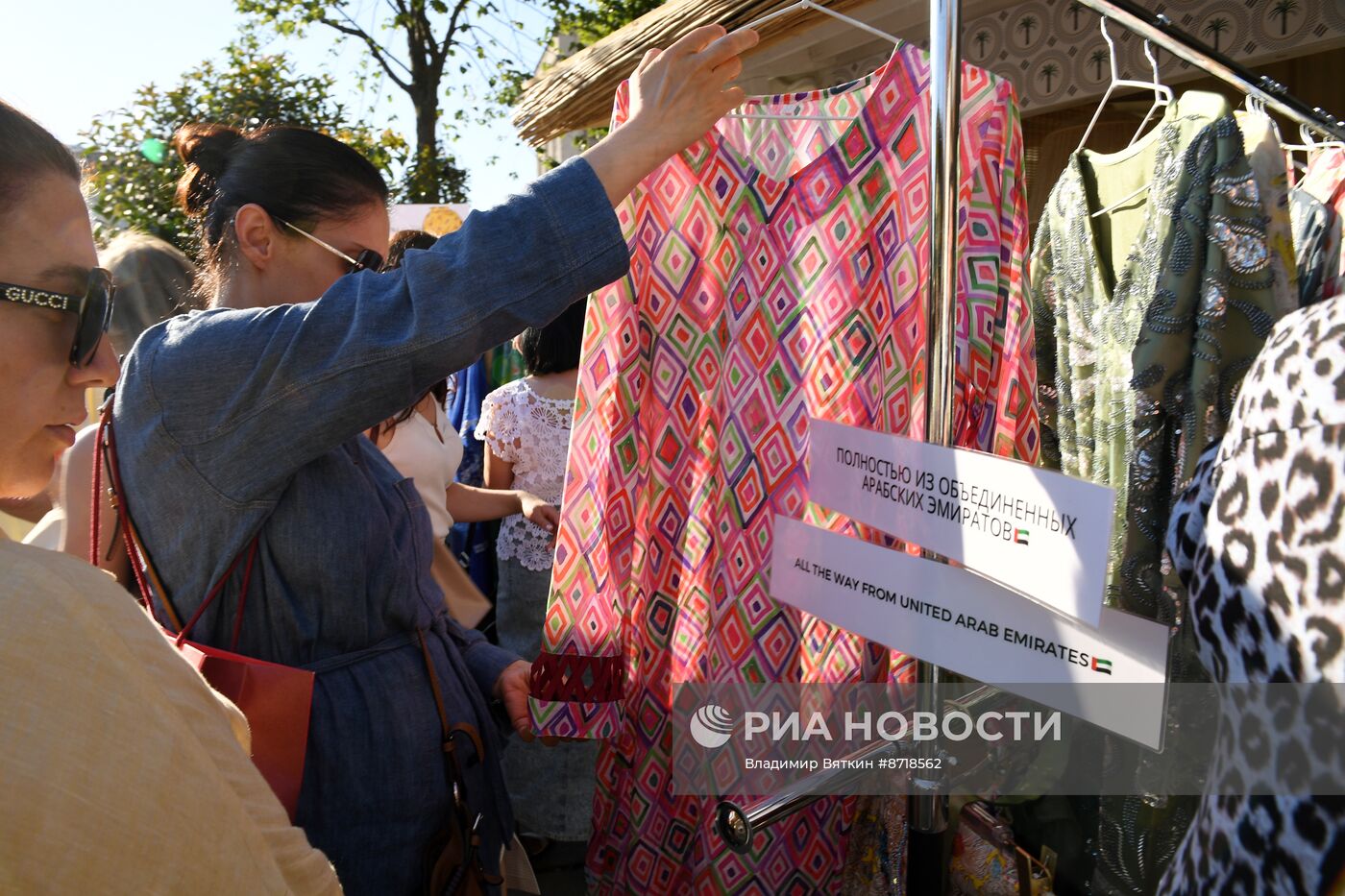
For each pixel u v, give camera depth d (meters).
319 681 1.16
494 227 1.02
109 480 1.18
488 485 2.77
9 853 0.47
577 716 1.42
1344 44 2.52
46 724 0.49
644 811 1.52
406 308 1.02
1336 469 0.60
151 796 0.52
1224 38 2.76
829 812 1.40
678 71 1.09
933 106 0.96
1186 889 0.74
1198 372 1.16
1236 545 0.68
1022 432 1.30
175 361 1.05
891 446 0.99
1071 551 0.82
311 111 10.75
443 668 1.29
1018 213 1.29
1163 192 1.25
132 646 0.56
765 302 1.39
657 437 1.48
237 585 1.13
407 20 12.47
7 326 0.69
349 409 1.02
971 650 0.94
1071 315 1.52
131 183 4.46
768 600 1.39
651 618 1.51
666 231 1.44
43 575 0.53
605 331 1.43
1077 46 3.13
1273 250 1.14
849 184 1.33
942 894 1.08
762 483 1.39
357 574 1.17
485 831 1.33
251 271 1.26
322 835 1.14
